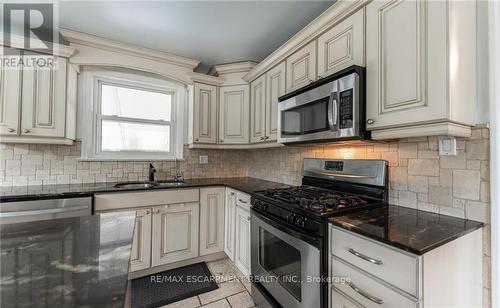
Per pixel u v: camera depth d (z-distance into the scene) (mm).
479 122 1107
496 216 1043
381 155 1540
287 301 1422
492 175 1058
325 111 1483
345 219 1152
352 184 1663
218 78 2777
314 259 1206
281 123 1910
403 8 1124
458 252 959
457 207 1171
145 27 2045
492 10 1088
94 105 2445
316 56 1688
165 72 2584
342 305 1085
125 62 2385
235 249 2248
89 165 2385
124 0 1682
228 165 3152
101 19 1923
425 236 917
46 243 832
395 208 1376
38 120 1933
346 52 1438
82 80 2361
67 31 2045
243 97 2734
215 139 2811
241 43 2324
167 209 2221
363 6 1329
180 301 1814
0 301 497
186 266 2355
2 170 2035
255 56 2607
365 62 1310
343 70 1333
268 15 1865
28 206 1676
